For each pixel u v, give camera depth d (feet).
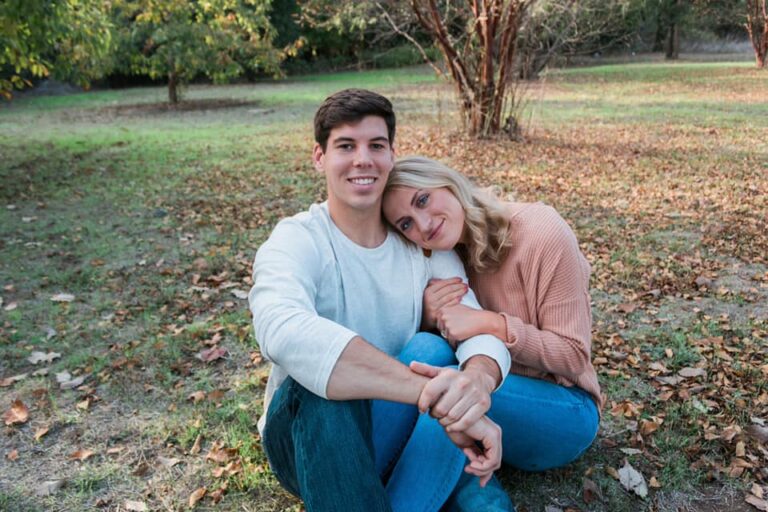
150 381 10.85
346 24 43.88
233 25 55.52
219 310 13.79
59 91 76.69
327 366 5.66
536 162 28.22
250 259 16.94
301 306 6.10
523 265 6.83
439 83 68.44
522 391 6.84
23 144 37.06
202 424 9.43
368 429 6.06
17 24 24.31
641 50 111.65
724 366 10.64
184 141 37.19
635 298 13.64
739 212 19.58
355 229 6.74
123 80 85.35
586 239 17.57
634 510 7.50
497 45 33.32
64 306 14.14
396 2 34.60
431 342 6.50
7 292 15.06
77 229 20.06
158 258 17.22
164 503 7.90
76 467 8.68
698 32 107.14
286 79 88.53
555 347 6.63
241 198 23.62
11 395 10.60
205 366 11.32
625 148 30.66
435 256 7.11
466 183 6.91
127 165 30.32
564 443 7.16
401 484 6.19
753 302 13.29
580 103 48.98
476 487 6.16
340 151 6.34
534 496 7.73
